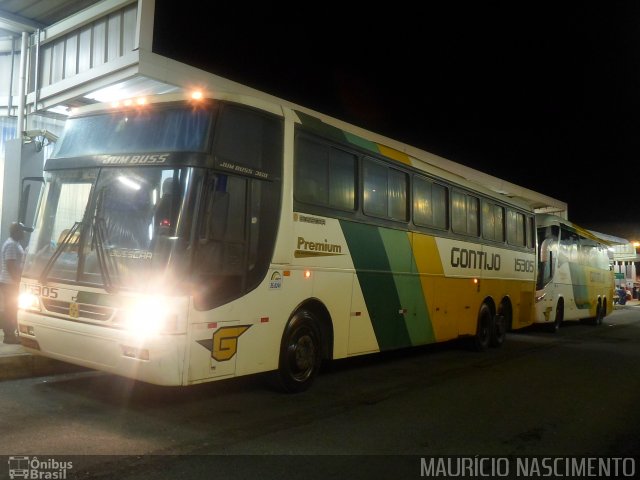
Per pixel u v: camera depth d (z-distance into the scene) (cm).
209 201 611
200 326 597
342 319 821
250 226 664
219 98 634
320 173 783
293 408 699
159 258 585
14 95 1209
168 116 646
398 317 955
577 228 2006
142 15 981
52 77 1170
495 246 1333
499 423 689
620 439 641
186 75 1041
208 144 616
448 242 1121
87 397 690
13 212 1067
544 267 1717
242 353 652
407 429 645
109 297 599
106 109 695
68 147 709
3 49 1223
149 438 558
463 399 805
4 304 866
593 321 2203
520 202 1512
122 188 633
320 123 789
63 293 641
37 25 1168
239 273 646
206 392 748
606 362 1203
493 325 1326
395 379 930
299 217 738
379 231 909
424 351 1280
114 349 591
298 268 734
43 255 682
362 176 873
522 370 1064
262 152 684
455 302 1148
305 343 762
